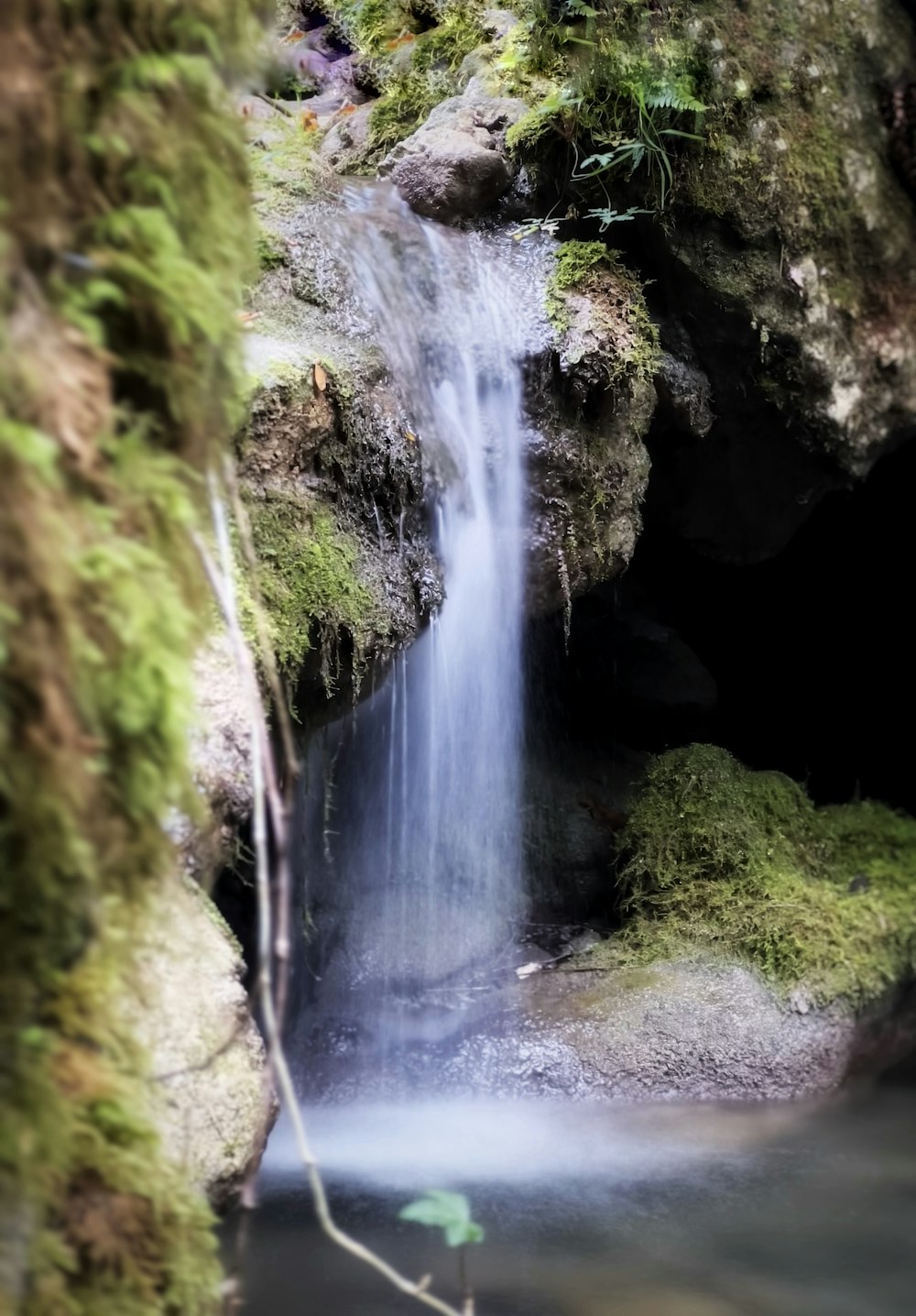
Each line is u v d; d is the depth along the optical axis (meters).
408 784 4.16
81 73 0.92
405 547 3.17
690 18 4.23
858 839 5.02
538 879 4.82
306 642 2.66
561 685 5.57
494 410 3.62
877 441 4.73
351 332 3.21
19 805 0.83
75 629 0.85
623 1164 3.45
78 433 0.88
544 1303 2.55
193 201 1.07
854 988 4.23
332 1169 3.37
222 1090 1.76
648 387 4.02
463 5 4.73
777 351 4.45
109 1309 1.10
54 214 0.89
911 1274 2.75
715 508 4.98
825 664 6.47
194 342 1.06
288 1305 2.49
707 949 4.38
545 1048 4.00
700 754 4.98
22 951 0.90
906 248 4.66
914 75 4.65
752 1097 3.95
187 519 1.01
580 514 3.88
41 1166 0.94
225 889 3.22
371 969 4.21
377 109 4.59
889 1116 3.93
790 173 4.35
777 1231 3.00
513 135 4.07
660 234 4.24
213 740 2.14
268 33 1.21
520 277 3.86
